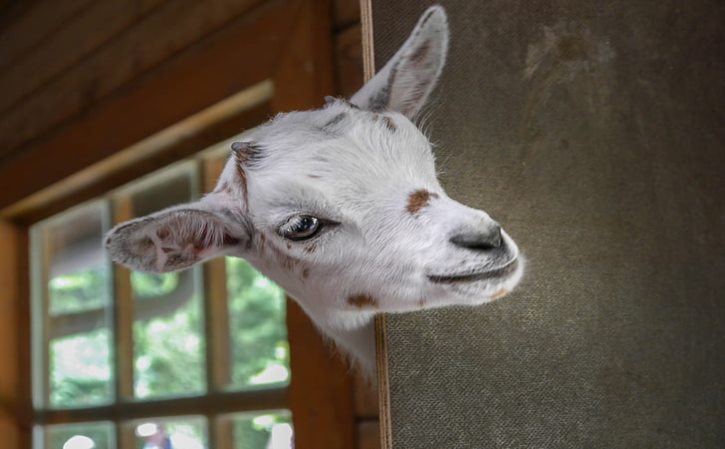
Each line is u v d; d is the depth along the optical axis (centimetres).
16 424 131
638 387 58
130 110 106
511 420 52
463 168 53
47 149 125
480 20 56
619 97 62
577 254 57
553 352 54
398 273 47
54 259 134
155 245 52
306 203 48
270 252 52
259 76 85
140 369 116
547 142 57
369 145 49
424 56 52
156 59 103
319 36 78
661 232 62
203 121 96
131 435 116
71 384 128
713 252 65
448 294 46
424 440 48
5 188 136
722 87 69
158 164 107
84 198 122
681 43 67
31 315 135
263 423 98
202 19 96
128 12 110
